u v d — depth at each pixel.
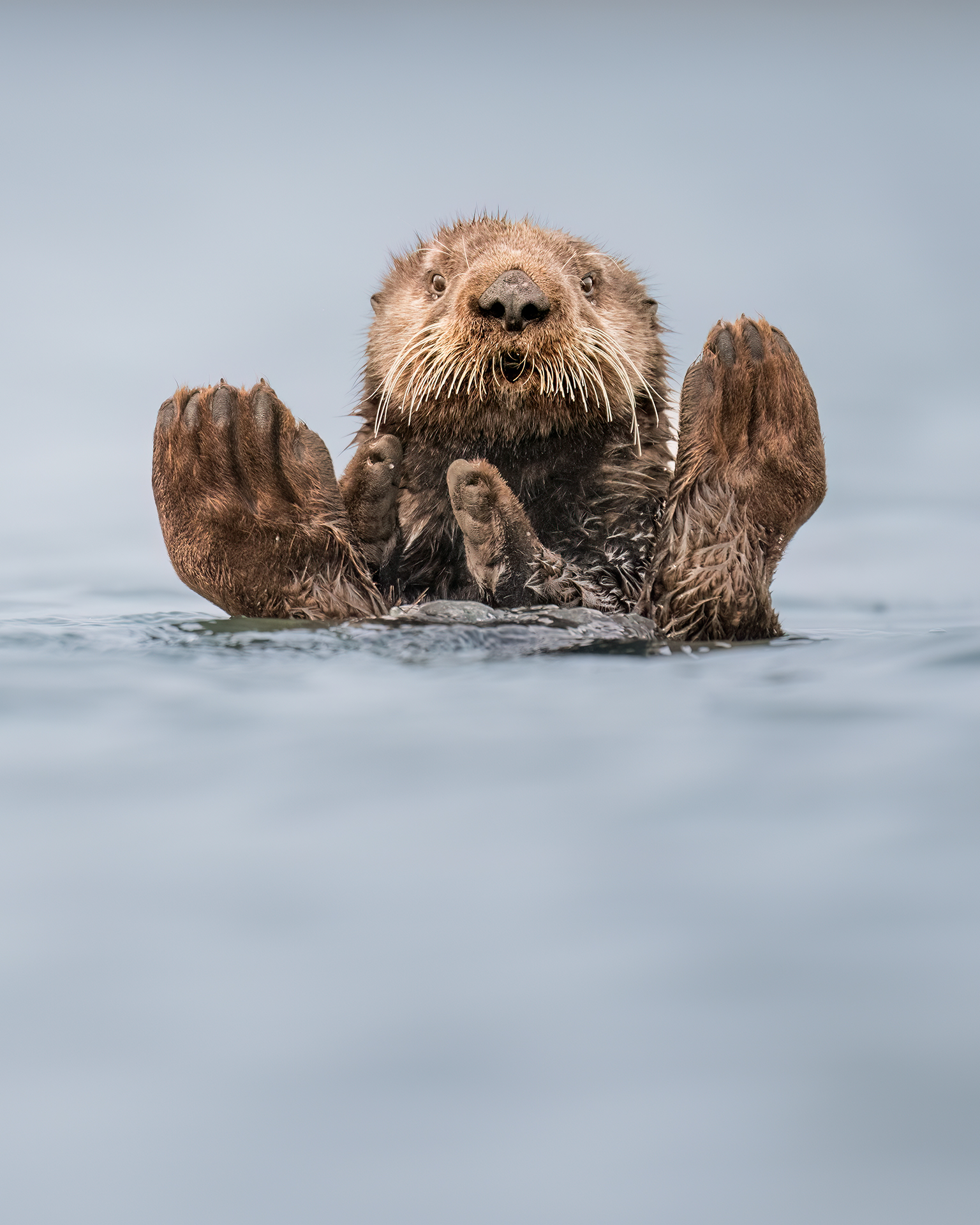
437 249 12.27
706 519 10.62
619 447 11.65
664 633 10.41
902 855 4.88
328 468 10.88
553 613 10.03
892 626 13.34
